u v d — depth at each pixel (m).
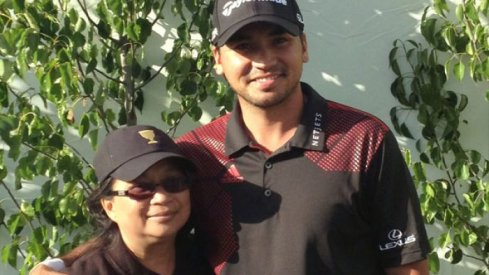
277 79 2.15
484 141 3.41
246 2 2.14
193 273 2.31
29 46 3.05
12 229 3.28
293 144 2.18
